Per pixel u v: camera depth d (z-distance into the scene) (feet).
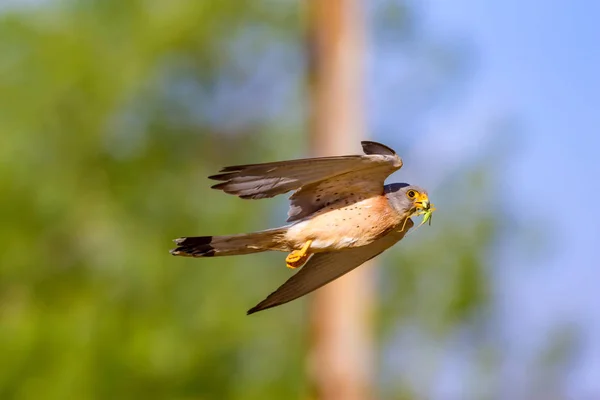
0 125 55.26
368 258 28.17
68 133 56.39
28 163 55.36
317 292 47.88
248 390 54.54
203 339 53.57
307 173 24.86
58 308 53.57
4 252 54.80
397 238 27.76
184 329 53.52
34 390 48.19
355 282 47.75
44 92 55.16
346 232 26.25
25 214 55.26
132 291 55.01
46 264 56.18
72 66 55.01
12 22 54.95
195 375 52.39
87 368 48.57
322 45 49.98
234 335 54.29
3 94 55.47
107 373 48.83
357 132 50.08
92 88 55.47
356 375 47.39
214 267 56.13
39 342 49.29
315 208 26.53
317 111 50.11
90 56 55.67
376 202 26.48
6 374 48.57
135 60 56.39
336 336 47.50
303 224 26.20
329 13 49.80
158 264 55.11
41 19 55.88
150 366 49.60
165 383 50.90
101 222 56.39
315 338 47.93
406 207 26.81
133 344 49.60
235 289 56.65
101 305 53.01
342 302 47.50
